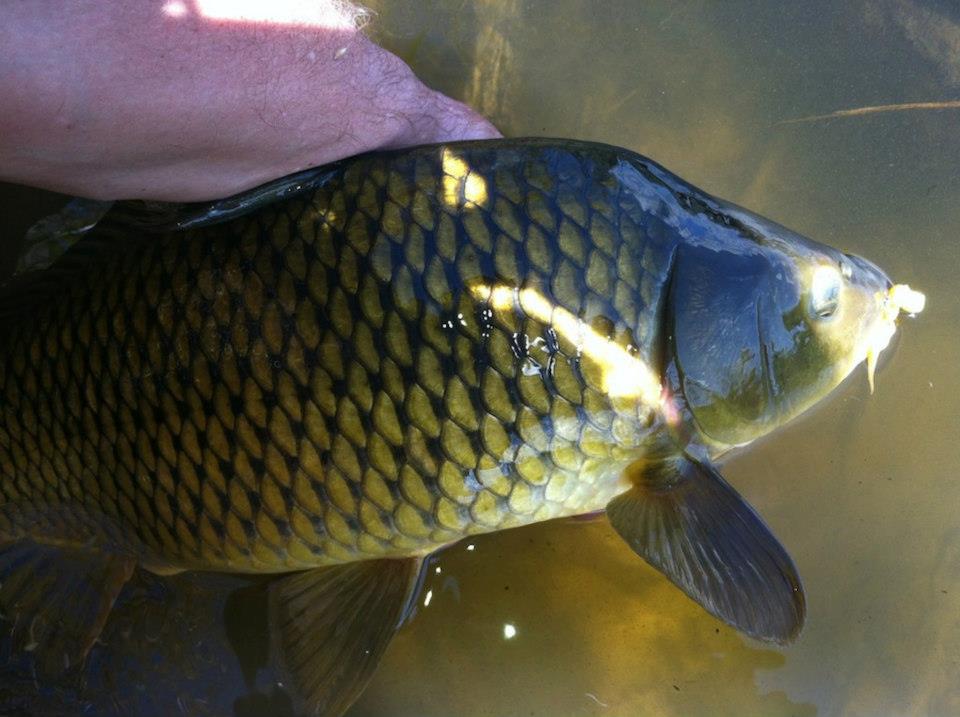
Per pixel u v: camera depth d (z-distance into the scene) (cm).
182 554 61
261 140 56
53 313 60
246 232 57
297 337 56
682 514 61
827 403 68
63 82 50
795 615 59
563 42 75
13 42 49
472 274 55
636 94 74
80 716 66
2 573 65
